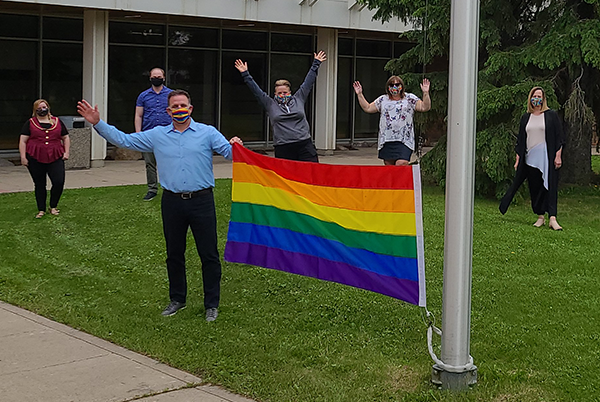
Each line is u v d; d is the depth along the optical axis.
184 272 6.82
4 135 17.72
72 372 5.40
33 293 7.45
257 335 6.18
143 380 5.27
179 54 19.98
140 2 16.02
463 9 4.85
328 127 20.75
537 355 5.63
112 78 18.97
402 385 5.16
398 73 14.34
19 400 4.89
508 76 12.87
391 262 5.79
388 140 10.19
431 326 5.44
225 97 20.94
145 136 6.52
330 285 7.51
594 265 8.23
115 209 11.14
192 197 6.50
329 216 6.22
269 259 6.64
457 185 4.93
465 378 5.04
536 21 13.04
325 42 20.30
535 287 7.38
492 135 12.44
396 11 13.95
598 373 5.31
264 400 4.95
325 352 5.75
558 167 10.11
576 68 12.71
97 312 6.82
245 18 17.50
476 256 8.54
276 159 6.54
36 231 9.96
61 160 10.85
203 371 5.45
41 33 17.91
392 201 5.77
